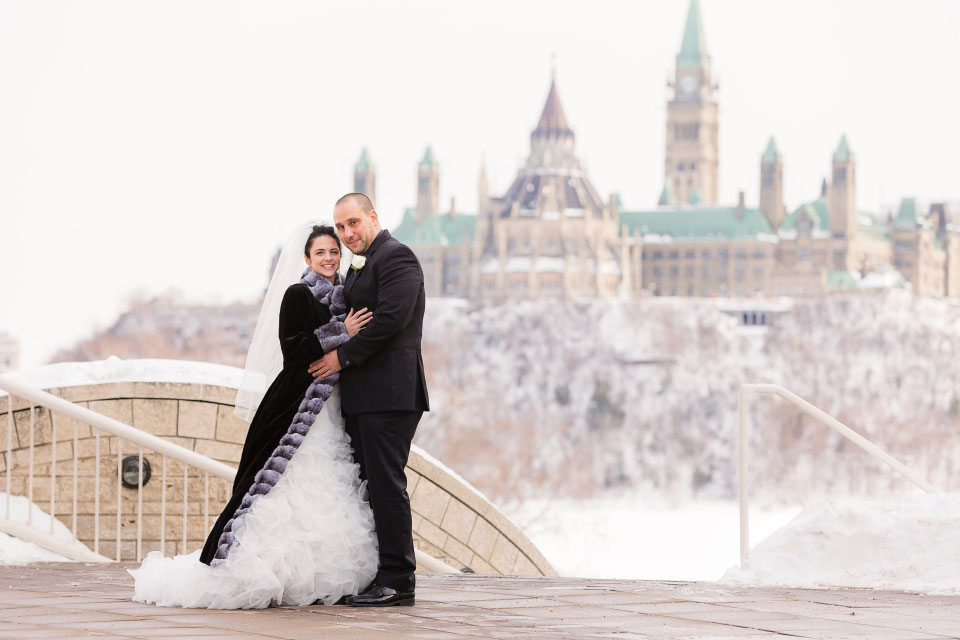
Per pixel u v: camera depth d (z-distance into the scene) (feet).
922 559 23.32
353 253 21.59
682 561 288.51
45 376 38.50
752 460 433.48
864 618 18.72
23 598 21.50
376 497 20.67
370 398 20.66
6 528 33.01
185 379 38.81
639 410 522.47
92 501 38.01
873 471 430.61
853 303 558.56
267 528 20.30
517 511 317.42
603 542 289.33
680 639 16.44
